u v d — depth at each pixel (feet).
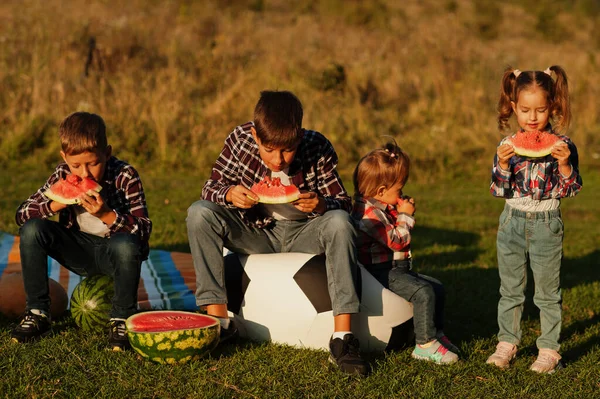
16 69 43.45
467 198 36.32
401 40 57.93
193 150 40.50
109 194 14.12
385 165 14.20
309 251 14.33
